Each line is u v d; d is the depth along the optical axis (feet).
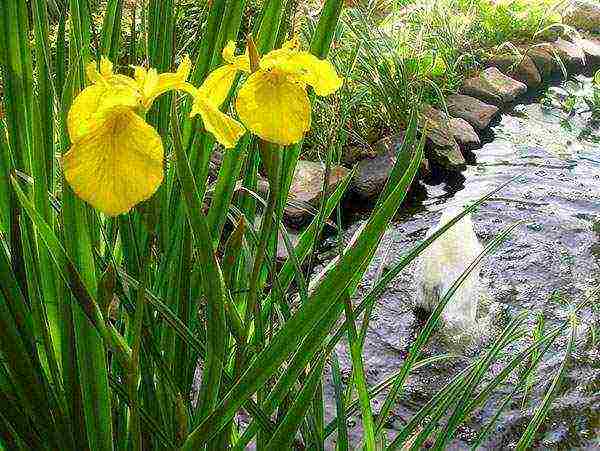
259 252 1.31
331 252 5.83
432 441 3.94
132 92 1.05
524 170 7.29
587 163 7.54
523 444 1.99
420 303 5.10
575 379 4.42
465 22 9.54
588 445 3.97
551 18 10.68
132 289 1.65
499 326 5.01
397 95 7.36
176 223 1.66
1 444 1.53
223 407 1.16
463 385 1.90
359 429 4.01
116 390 1.45
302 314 1.10
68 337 1.39
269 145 1.22
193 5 5.52
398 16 8.98
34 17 1.44
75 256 1.25
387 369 4.60
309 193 6.17
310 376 1.31
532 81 9.53
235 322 1.33
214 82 1.27
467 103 8.37
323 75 1.21
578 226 6.18
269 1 1.63
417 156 1.04
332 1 1.58
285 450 1.32
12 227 1.47
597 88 9.20
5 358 1.36
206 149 1.65
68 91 1.28
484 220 6.29
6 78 1.45
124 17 5.09
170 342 1.68
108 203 1.00
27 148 1.51
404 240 6.08
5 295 1.39
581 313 5.11
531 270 5.59
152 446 1.69
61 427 1.46
